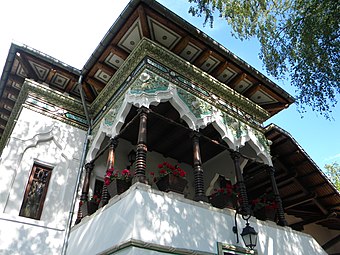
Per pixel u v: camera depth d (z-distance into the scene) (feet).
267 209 23.38
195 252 16.02
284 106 29.01
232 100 26.04
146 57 21.33
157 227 15.37
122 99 22.63
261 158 26.25
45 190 22.91
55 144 24.84
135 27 21.25
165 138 28.53
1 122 32.17
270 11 20.97
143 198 15.83
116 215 16.40
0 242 19.12
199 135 21.27
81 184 24.22
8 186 21.11
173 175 18.51
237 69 25.09
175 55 22.48
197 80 23.79
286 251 21.45
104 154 27.14
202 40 22.29
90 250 17.33
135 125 26.73
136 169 17.53
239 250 18.21
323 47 17.69
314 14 17.80
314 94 19.04
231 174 28.89
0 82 26.94
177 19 20.49
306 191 32.45
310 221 35.17
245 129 25.68
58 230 21.59
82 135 26.58
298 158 30.19
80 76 25.61
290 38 19.79
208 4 21.16
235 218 19.34
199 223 17.51
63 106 26.78
